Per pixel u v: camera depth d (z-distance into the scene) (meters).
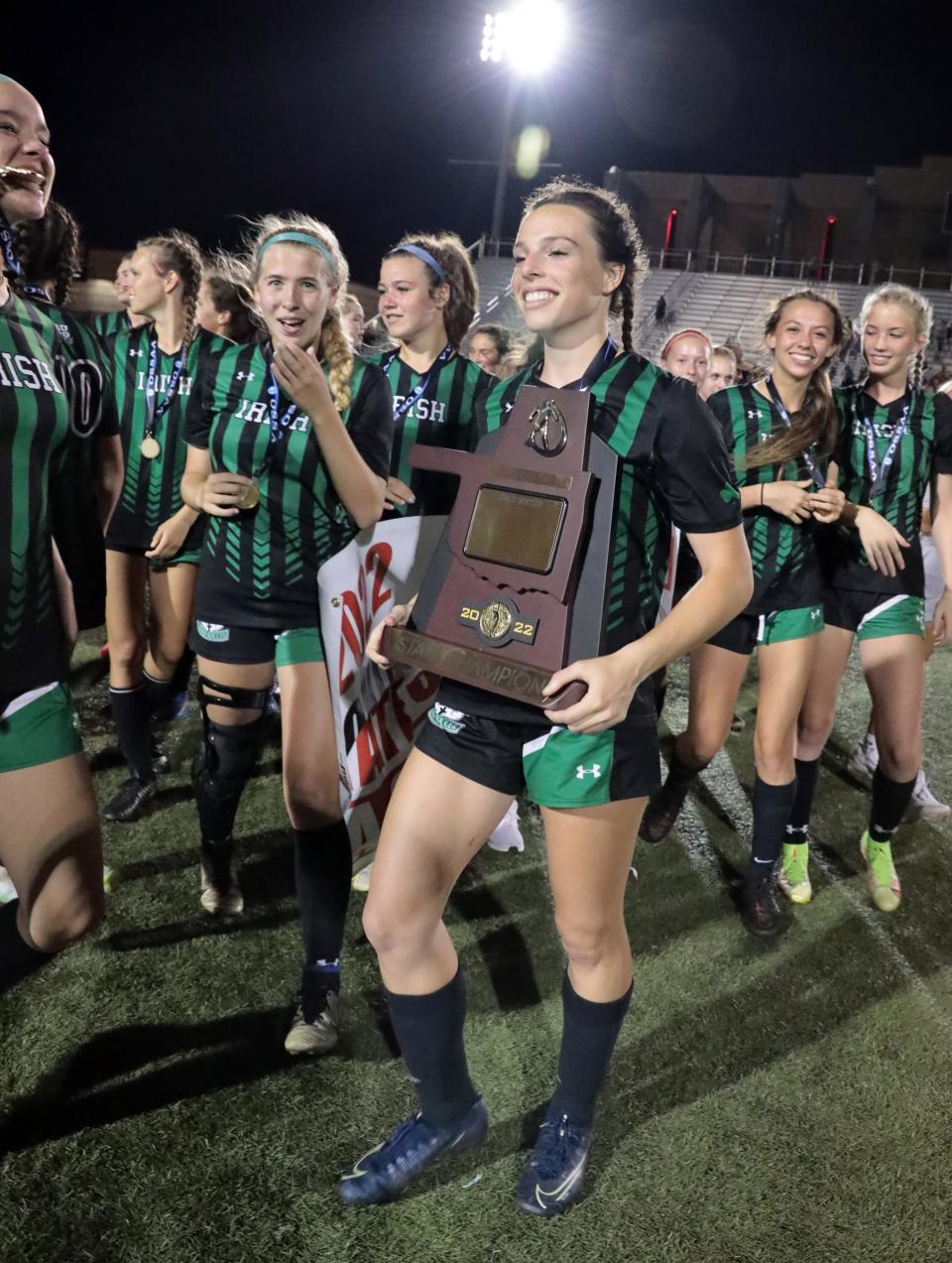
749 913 2.93
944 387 3.66
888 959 2.82
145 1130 2.04
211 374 2.42
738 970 2.73
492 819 1.80
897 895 3.11
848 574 3.06
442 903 1.81
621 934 1.87
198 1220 1.84
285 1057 2.28
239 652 2.46
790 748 2.88
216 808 2.68
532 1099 2.20
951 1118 2.20
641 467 1.63
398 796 1.79
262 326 3.49
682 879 3.24
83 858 1.84
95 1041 2.29
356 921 2.87
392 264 3.04
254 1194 1.91
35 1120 2.05
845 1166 2.05
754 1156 2.07
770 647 2.87
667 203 33.06
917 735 3.07
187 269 3.54
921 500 3.09
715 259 31.17
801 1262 1.82
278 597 2.41
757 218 33.28
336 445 2.17
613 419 1.62
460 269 3.14
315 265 2.25
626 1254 1.83
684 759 3.26
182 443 3.48
